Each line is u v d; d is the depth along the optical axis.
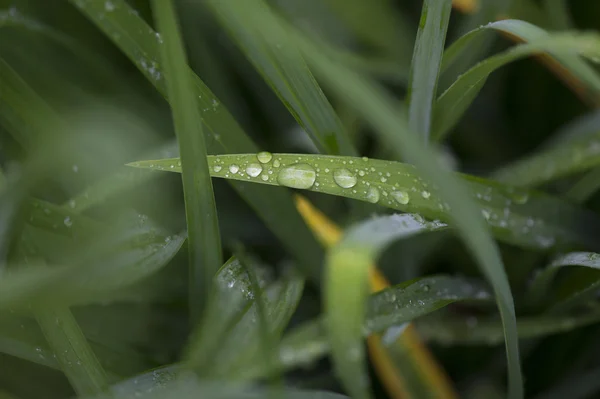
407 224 0.20
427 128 0.21
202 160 0.20
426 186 0.20
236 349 0.19
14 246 0.20
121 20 0.21
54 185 0.22
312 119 0.21
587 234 0.21
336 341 0.18
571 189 0.22
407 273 0.22
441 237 0.22
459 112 0.21
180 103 0.20
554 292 0.22
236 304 0.20
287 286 0.21
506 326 0.20
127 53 0.21
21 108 0.22
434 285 0.21
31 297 0.19
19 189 0.21
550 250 0.21
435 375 0.22
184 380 0.19
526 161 0.22
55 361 0.20
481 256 0.19
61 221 0.21
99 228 0.21
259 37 0.20
